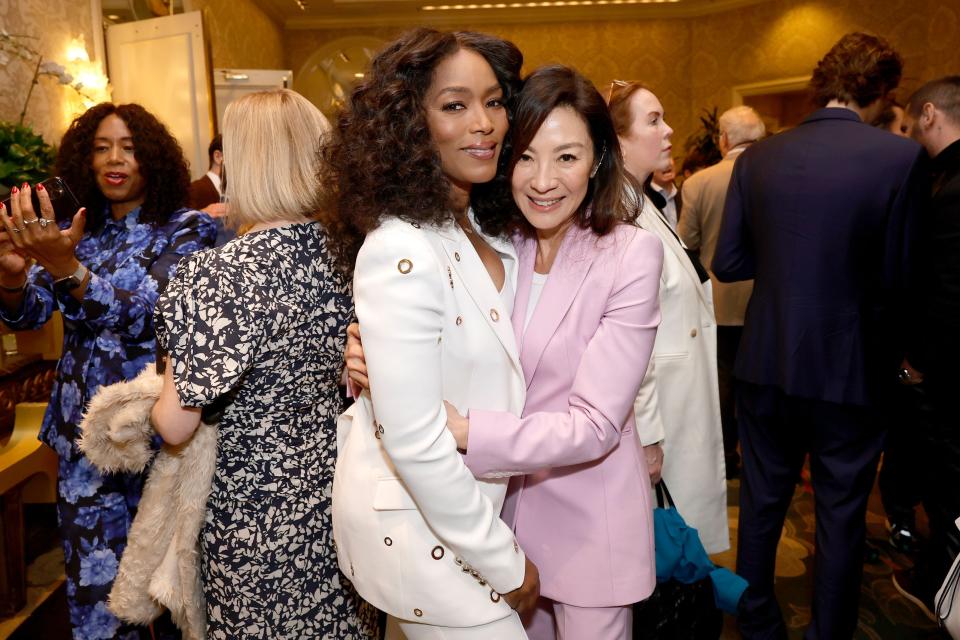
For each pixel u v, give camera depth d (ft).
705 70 27.61
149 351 5.76
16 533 7.43
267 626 4.08
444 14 27.58
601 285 3.70
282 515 4.04
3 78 10.48
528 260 4.05
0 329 6.95
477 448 3.22
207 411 3.95
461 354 3.28
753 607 6.66
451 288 3.24
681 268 6.12
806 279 5.93
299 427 4.10
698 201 10.85
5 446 7.35
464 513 3.08
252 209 4.09
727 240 6.84
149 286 5.58
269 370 3.92
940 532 6.77
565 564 3.86
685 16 27.58
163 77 13.62
